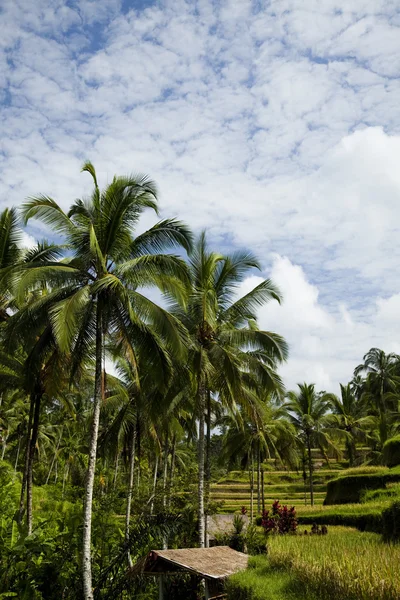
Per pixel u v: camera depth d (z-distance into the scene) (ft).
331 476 198.90
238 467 212.02
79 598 53.11
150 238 58.03
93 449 52.65
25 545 54.29
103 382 56.49
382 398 204.74
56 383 62.64
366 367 215.31
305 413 156.46
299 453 178.19
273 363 80.23
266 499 173.17
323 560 33.76
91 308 57.06
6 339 56.34
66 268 54.60
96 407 53.78
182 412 104.83
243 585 37.52
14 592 50.19
